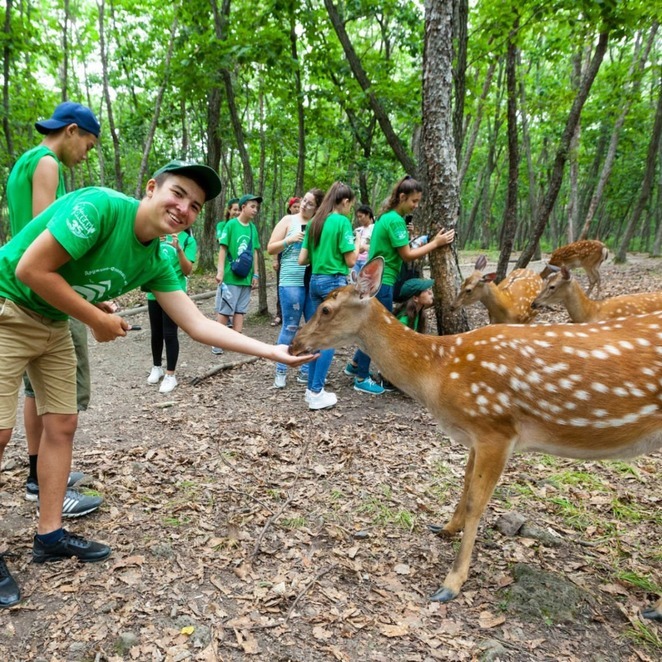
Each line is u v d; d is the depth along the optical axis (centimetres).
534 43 1553
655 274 1350
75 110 300
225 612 239
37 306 244
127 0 1448
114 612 237
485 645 223
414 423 473
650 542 300
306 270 568
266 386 586
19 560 273
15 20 1012
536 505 338
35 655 213
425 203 834
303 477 373
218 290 726
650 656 221
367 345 305
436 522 320
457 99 816
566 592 251
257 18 887
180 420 484
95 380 616
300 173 1021
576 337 258
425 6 513
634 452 257
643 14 823
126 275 247
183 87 1058
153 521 312
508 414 259
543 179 2473
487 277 655
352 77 989
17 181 291
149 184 235
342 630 231
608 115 1507
